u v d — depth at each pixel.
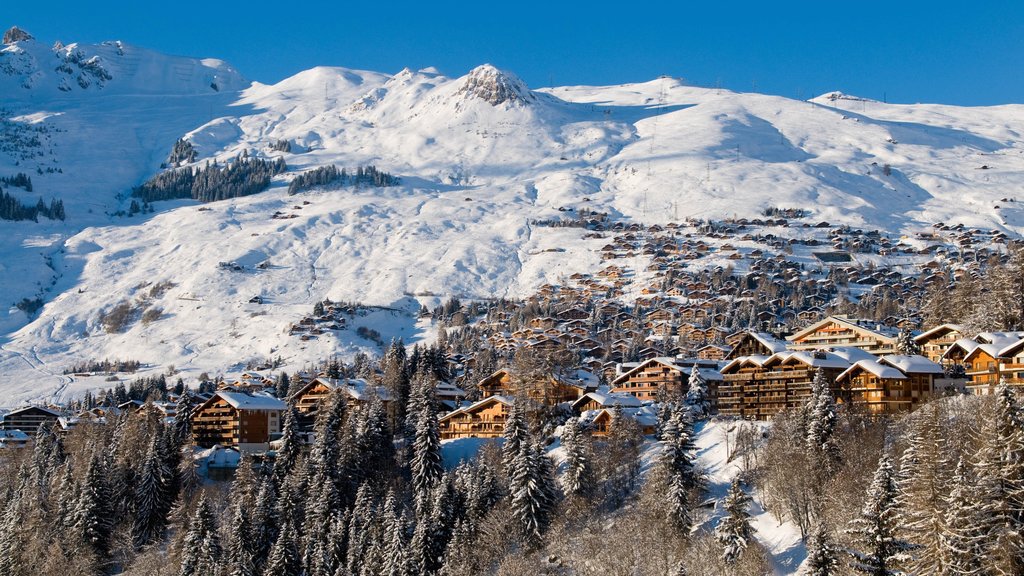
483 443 176.88
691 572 111.50
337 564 140.62
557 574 125.19
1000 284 177.88
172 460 174.38
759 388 170.00
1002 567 83.44
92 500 157.12
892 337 188.25
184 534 154.38
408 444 175.25
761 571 107.75
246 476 164.25
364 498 147.38
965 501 86.00
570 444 140.88
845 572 91.69
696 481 130.88
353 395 198.50
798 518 115.19
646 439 157.75
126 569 154.25
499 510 137.50
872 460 117.06
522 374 191.38
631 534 124.62
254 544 148.00
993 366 150.62
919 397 151.88
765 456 132.12
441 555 134.25
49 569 150.12
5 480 188.75
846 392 155.25
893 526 89.31
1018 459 86.69
